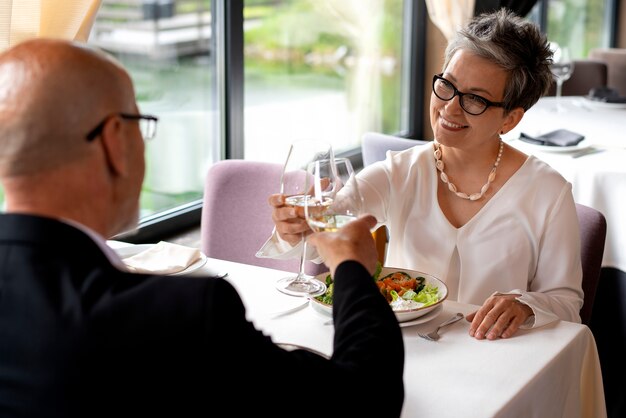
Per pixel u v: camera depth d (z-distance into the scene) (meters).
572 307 1.74
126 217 0.99
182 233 3.72
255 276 1.80
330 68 4.81
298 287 1.71
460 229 1.88
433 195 1.92
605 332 2.83
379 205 1.94
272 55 4.31
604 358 2.75
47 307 0.84
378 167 1.98
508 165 1.90
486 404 1.27
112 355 0.82
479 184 1.91
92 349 0.82
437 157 1.95
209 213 2.33
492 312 1.56
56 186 0.89
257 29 4.16
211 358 0.83
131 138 0.96
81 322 0.83
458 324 1.57
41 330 0.83
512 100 1.80
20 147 0.87
